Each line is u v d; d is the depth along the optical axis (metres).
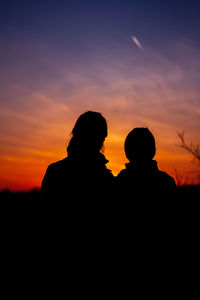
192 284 2.28
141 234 2.32
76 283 1.97
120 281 2.17
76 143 2.20
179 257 2.33
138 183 2.45
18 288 3.55
